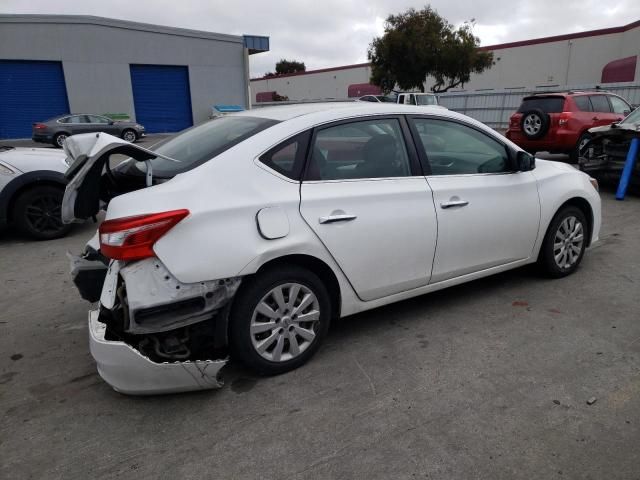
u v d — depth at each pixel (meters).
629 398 2.72
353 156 3.15
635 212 6.99
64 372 3.08
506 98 24.33
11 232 6.54
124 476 2.22
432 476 2.20
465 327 3.58
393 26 30.77
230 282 2.63
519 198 3.89
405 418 2.59
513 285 4.32
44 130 20.12
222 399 2.77
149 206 2.50
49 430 2.54
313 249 2.88
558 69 36.34
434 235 3.40
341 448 2.38
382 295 3.32
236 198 2.67
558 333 3.47
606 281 4.39
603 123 11.48
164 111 26.42
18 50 22.33
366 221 3.08
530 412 2.62
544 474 2.20
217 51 26.92
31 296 4.32
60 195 6.05
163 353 2.59
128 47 24.56
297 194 2.86
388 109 3.38
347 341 3.40
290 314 2.93
